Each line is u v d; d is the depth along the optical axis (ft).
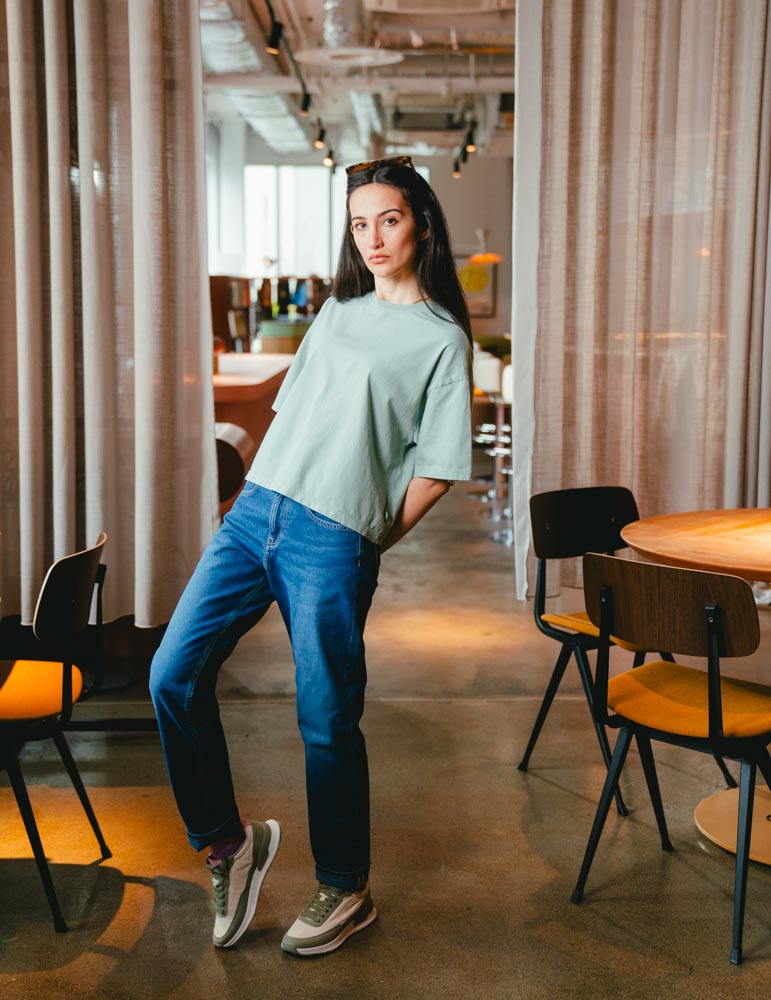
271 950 7.37
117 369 12.05
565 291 12.48
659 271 12.64
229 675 13.43
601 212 12.44
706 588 6.86
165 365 11.84
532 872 8.45
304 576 6.92
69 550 12.03
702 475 12.94
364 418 6.89
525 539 12.79
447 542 22.53
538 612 10.34
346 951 7.33
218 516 12.30
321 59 26.73
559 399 12.62
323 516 6.89
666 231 12.57
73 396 11.92
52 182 11.54
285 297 37.22
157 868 8.54
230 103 52.44
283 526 6.96
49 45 11.37
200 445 12.21
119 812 9.54
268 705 12.35
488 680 13.29
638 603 7.27
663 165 12.46
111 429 12.05
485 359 26.78
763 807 9.48
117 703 12.17
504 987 6.90
